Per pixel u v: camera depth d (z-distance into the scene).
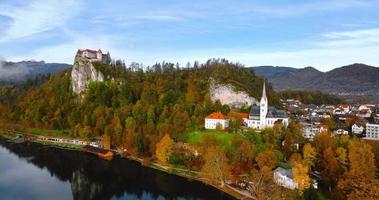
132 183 196.88
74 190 188.62
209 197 170.88
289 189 159.88
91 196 180.12
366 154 180.38
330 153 186.62
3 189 189.88
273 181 167.50
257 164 198.62
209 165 187.12
